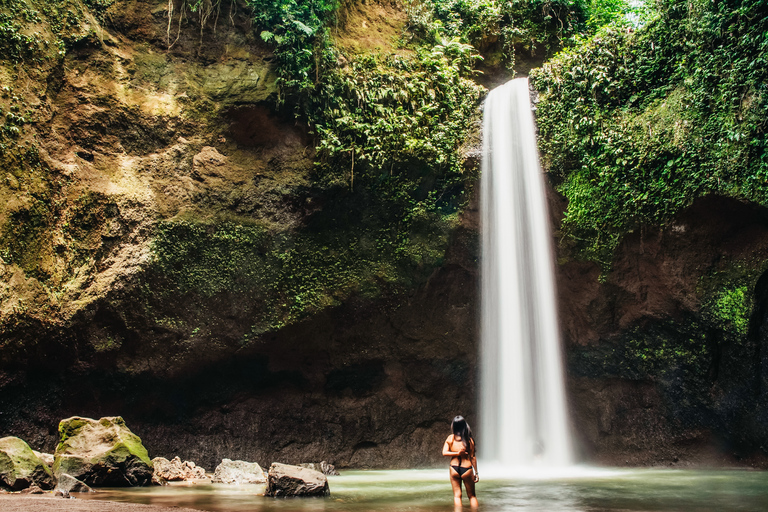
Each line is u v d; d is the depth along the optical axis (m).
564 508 6.41
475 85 15.52
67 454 8.95
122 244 12.05
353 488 9.09
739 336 12.29
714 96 12.21
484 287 14.45
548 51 18.33
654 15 13.88
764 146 11.50
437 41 16.81
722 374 12.86
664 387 13.63
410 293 14.27
